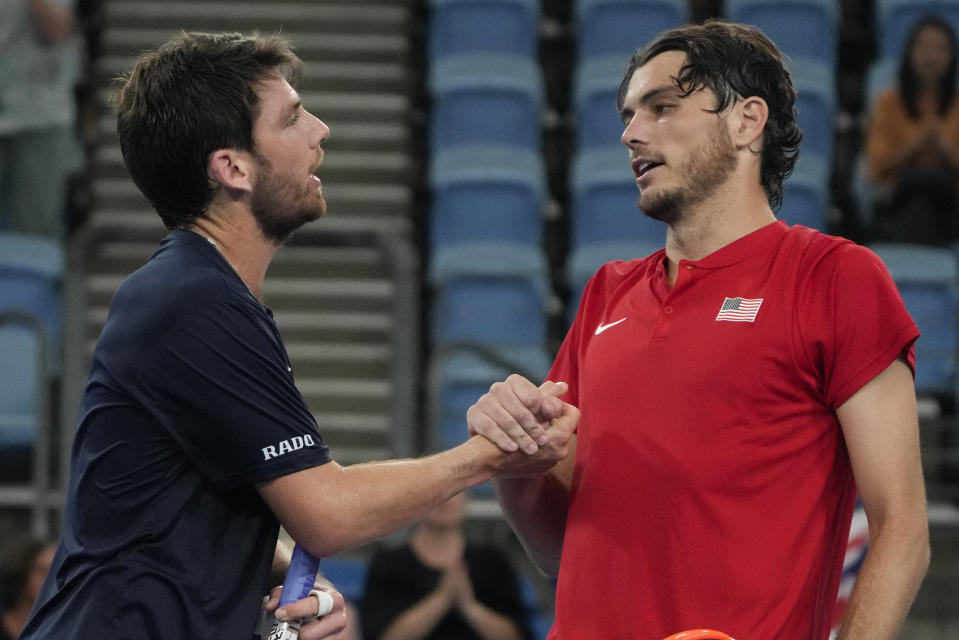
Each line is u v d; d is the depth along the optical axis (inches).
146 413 321.1
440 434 705.0
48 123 951.6
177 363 319.3
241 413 319.0
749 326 321.1
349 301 927.0
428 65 1088.2
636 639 319.0
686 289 334.3
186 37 346.6
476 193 948.0
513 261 904.9
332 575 708.0
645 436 324.5
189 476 323.0
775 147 342.0
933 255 887.1
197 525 320.2
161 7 1107.9
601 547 327.9
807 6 1063.6
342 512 321.7
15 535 745.6
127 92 346.3
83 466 326.6
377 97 1074.7
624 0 1069.8
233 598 319.9
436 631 615.5
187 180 338.6
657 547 319.6
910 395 314.8
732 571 312.3
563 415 348.2
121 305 330.0
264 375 323.9
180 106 335.6
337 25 1113.4
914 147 944.9
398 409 703.1
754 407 317.4
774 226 337.4
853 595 304.0
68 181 966.4
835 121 1058.1
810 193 933.8
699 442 318.3
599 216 943.0
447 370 826.8
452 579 619.5
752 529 313.6
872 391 311.9
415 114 1072.2
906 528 304.0
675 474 318.3
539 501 366.6
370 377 885.8
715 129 334.3
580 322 371.6
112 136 1044.5
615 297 358.3
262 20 1109.1
